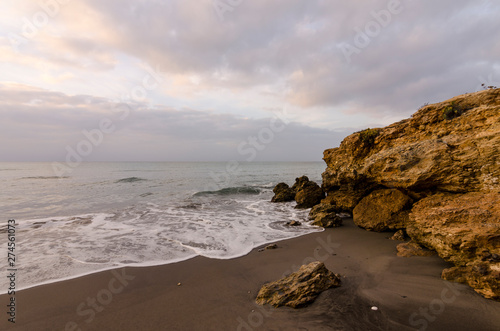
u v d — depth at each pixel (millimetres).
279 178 51719
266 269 8531
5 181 38969
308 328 5109
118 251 10219
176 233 12859
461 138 9109
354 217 14148
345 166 15547
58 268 8539
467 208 7125
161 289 7180
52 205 20469
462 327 4719
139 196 26250
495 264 5539
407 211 12070
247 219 16359
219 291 7035
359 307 5688
